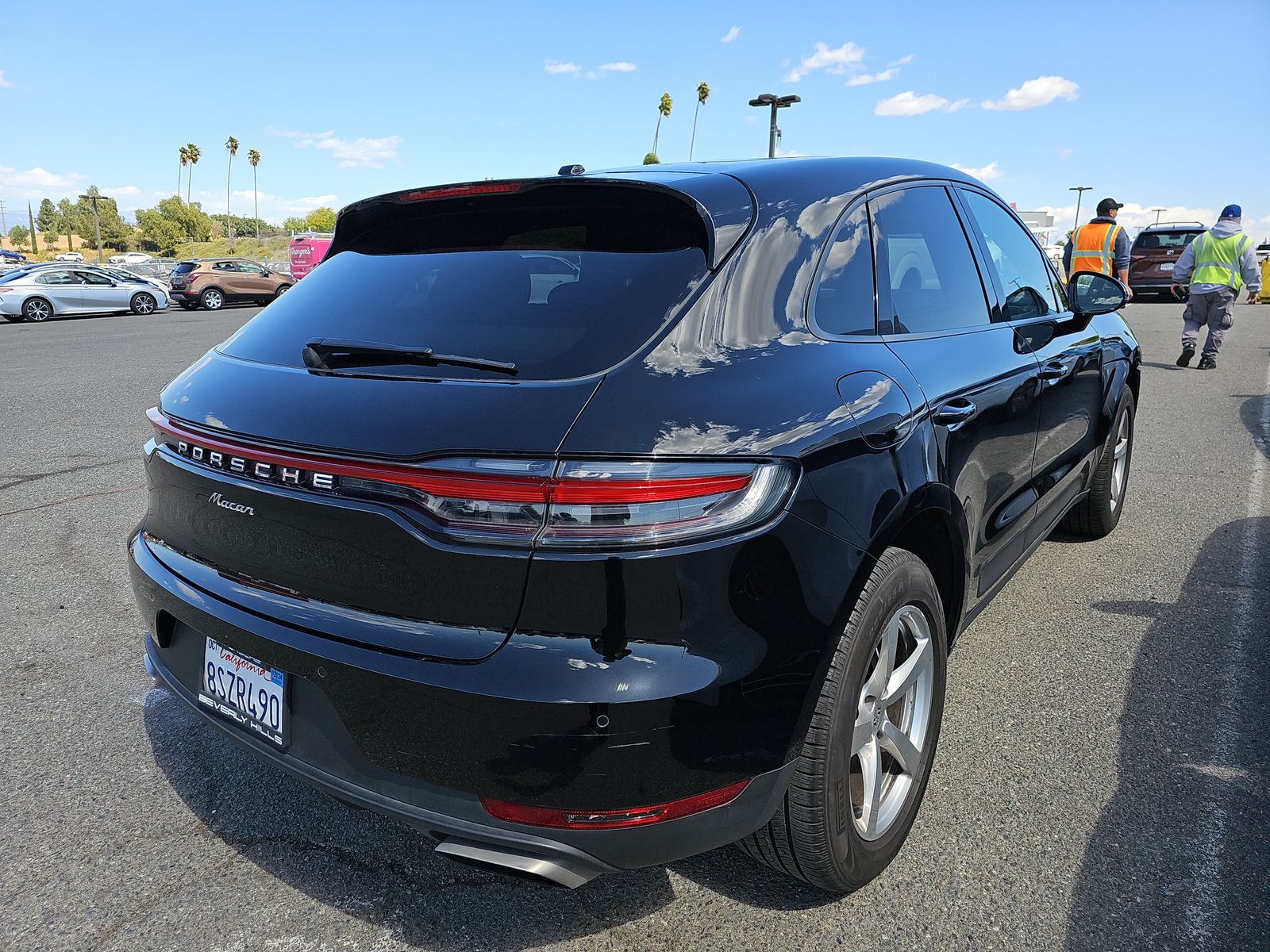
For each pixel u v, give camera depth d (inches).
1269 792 97.3
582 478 62.2
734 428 67.1
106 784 103.8
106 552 179.8
